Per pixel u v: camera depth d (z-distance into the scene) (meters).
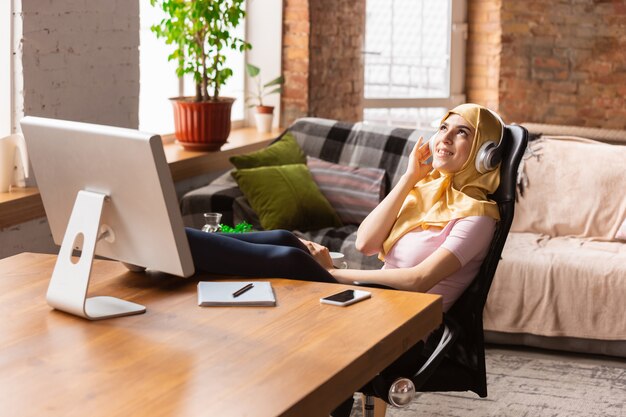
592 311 3.92
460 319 2.52
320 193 4.47
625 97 6.46
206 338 1.74
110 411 1.39
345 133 4.69
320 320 1.85
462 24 6.69
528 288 3.99
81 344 1.71
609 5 6.40
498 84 6.62
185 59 5.05
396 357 1.82
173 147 5.05
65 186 1.98
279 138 4.81
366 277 2.51
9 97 3.63
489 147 2.55
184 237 1.83
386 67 6.63
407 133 4.54
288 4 5.82
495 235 2.52
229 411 1.39
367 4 6.51
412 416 3.25
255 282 2.10
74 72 3.91
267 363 1.60
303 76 5.87
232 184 4.47
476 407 3.35
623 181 4.49
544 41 6.54
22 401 1.44
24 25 3.58
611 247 4.28
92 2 3.98
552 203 4.57
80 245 2.04
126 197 1.85
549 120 6.63
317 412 1.50
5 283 2.14
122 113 4.28
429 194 2.69
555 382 3.63
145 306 1.95
